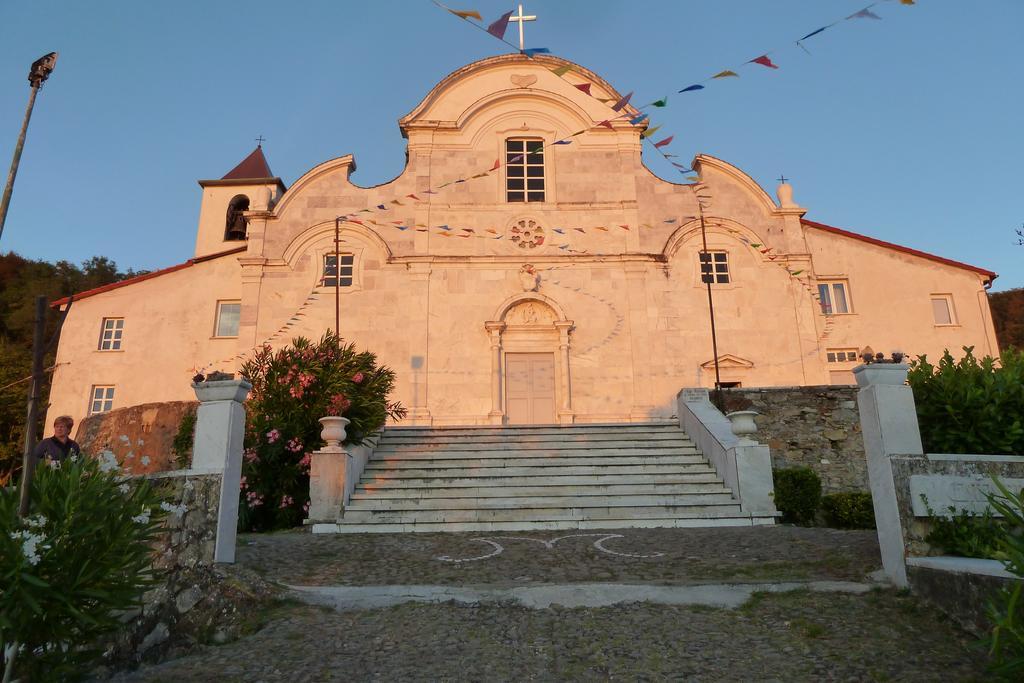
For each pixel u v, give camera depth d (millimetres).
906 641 5012
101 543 4328
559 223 21703
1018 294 39750
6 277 38062
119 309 21469
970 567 5156
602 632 5375
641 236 21625
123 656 5062
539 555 8242
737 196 22031
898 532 6043
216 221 29156
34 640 4113
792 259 21359
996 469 6141
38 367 4418
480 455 13578
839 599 5941
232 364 20906
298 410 12531
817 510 11727
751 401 14688
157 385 20812
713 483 12211
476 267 21219
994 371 7219
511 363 20719
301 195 21703
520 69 22922
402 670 4703
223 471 6762
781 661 4777
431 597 6223
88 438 16344
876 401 6410
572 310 20969
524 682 4512
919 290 21531
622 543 8938
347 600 6176
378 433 14000
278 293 20859
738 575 6914
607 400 20297
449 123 22266
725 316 20922
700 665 4738
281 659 4922
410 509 11383
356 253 21203
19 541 3895
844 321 21312
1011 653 4461
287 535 10258
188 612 5625
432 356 20469
